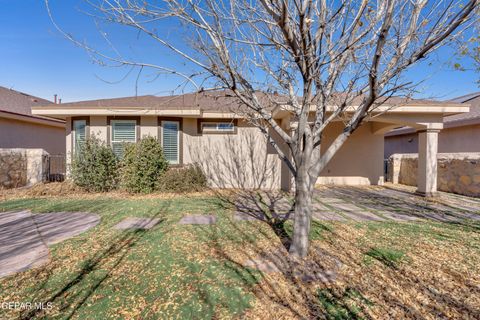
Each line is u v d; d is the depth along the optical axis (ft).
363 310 8.54
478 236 15.85
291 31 9.30
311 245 14.19
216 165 36.09
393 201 27.89
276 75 13.32
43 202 25.91
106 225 17.89
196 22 10.19
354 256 12.73
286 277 10.66
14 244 14.38
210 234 15.93
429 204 26.17
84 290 9.73
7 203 25.53
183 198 28.17
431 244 14.39
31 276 10.81
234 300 9.04
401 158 44.14
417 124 30.32
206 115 34.37
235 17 10.85
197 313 8.34
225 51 11.00
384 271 11.21
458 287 9.97
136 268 11.44
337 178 42.24
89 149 31.19
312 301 9.02
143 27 10.26
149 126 33.32
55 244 14.34
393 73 10.24
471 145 38.70
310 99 12.07
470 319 8.13
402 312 8.46
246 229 16.94
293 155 13.03
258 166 36.40
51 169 36.94
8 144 41.11
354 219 19.93
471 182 31.19
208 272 11.05
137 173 30.32
